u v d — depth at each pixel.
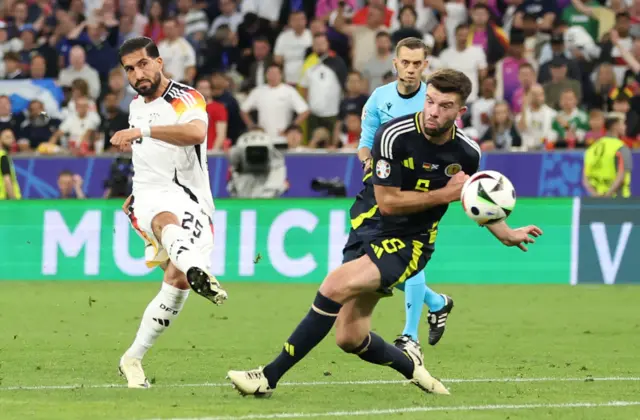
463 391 19.45
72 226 43.38
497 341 27.59
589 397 18.75
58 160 47.41
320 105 49.28
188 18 54.97
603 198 41.47
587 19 51.97
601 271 41.56
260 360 23.86
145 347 19.77
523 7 52.53
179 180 19.95
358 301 18.09
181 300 19.70
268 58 52.16
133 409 16.81
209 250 19.91
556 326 30.67
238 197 42.91
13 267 43.69
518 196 43.81
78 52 53.03
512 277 41.97
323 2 54.88
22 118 51.41
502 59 50.00
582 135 46.59
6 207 43.81
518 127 47.00
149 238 19.84
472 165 17.88
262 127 48.94
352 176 44.69
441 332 25.45
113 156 46.88
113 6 55.75
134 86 19.70
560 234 41.75
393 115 23.84
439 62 49.56
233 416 16.19
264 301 36.53
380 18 51.41
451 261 42.19
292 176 45.16
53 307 34.66
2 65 55.41
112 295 38.06
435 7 52.50
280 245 42.34
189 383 20.22
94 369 22.19
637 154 44.12
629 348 26.30
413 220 17.94
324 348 25.72
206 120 19.80
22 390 19.09
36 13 57.38
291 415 16.39
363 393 19.02
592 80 49.38
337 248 41.97
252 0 55.38
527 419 16.42
